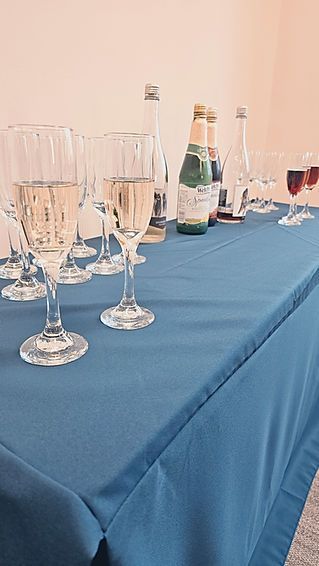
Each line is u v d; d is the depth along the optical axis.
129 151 0.52
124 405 0.38
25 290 0.65
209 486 0.49
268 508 0.94
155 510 0.36
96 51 1.00
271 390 0.72
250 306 0.62
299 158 1.35
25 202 0.43
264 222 1.30
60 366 0.44
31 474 0.30
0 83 0.79
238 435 0.57
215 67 1.62
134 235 0.55
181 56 1.37
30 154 0.42
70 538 0.27
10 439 0.33
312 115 2.19
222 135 1.82
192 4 1.38
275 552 0.94
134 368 0.45
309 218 1.39
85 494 0.29
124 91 1.12
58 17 0.88
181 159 1.48
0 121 0.81
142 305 0.61
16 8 0.79
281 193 2.15
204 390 0.43
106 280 0.71
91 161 0.67
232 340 0.52
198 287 0.70
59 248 0.45
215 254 0.91
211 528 0.52
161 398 0.40
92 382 0.42
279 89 2.24
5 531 0.30
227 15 1.62
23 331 0.52
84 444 0.33
